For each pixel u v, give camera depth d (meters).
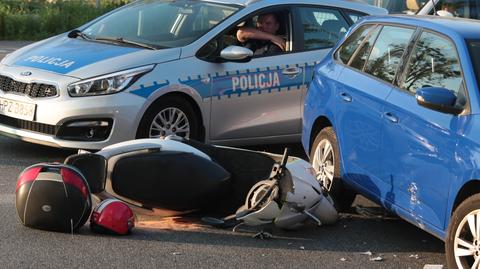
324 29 9.07
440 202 5.09
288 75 8.65
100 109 7.53
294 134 8.82
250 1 8.73
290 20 8.82
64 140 7.53
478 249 4.75
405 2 12.91
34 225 5.70
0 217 6.06
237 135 8.46
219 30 8.38
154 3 9.14
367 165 6.07
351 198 6.76
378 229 6.36
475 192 4.94
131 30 8.67
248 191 6.36
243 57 8.13
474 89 5.11
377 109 5.97
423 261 5.62
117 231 5.76
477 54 5.41
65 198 5.59
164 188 6.06
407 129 5.51
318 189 6.15
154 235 5.87
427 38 5.88
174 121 8.01
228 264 5.33
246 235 5.99
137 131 7.74
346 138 6.44
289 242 5.89
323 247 5.82
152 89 7.77
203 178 6.13
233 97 8.33
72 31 8.98
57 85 7.58
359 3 9.50
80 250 5.41
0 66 8.23
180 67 7.99
